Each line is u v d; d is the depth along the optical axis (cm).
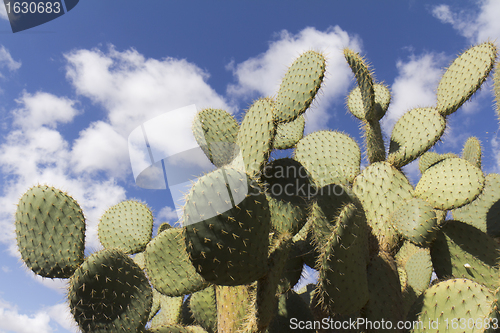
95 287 199
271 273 187
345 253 192
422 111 347
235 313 228
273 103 295
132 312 208
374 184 295
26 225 212
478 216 357
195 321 325
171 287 272
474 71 318
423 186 297
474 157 416
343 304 200
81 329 201
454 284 196
